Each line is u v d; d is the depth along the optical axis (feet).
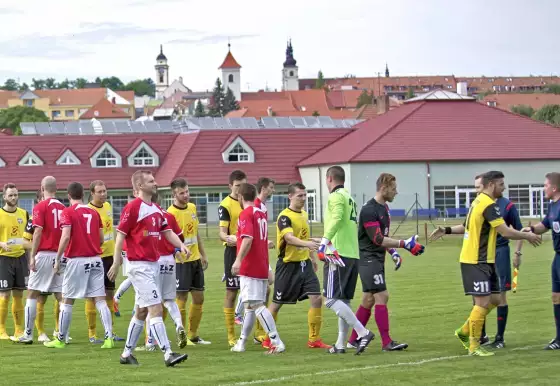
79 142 282.77
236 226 52.60
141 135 287.69
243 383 38.34
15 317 57.36
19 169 271.69
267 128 295.48
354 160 247.50
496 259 47.75
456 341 50.37
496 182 45.27
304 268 49.78
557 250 46.37
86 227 50.98
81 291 50.96
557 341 46.42
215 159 271.28
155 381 39.42
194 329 52.95
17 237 57.16
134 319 44.60
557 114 389.19
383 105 407.44
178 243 45.19
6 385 39.34
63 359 46.83
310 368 41.91
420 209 245.65
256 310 48.01
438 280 87.92
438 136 260.83
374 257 47.21
